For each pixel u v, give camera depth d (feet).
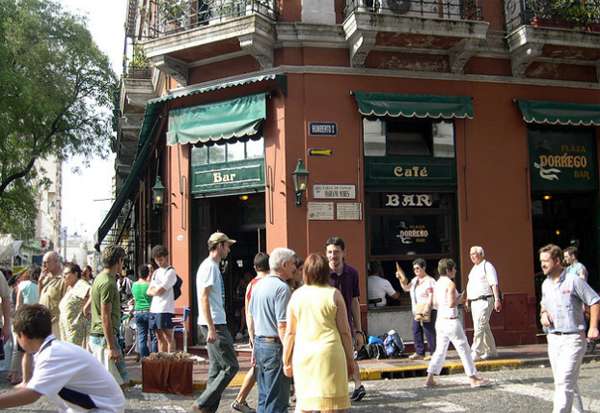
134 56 50.62
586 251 43.50
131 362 36.63
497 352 35.88
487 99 40.42
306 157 37.06
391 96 38.34
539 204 43.60
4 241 87.56
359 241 37.22
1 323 25.04
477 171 39.78
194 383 28.53
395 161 38.60
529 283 39.88
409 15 37.76
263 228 40.24
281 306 19.12
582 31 39.29
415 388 27.91
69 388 11.58
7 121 63.36
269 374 19.07
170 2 40.16
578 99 42.29
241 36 36.27
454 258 39.32
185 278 39.50
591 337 18.89
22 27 64.03
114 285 23.52
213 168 39.32
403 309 37.96
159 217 45.32
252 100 37.63
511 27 40.65
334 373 15.69
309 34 37.55
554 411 19.12
